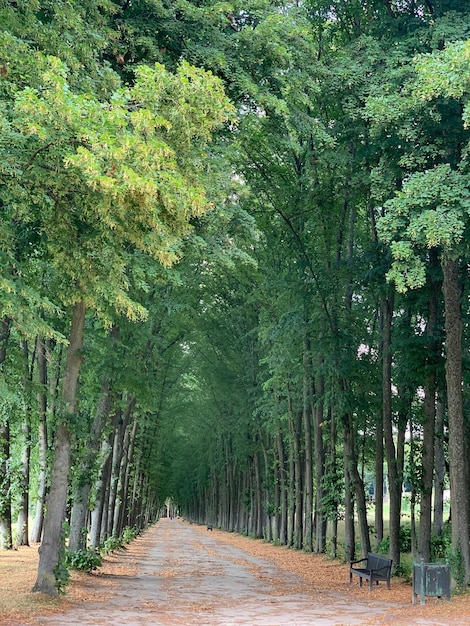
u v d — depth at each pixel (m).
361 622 12.16
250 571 24.75
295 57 17.73
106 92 13.10
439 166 15.53
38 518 33.44
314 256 27.25
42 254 14.81
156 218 10.22
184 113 10.92
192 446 89.62
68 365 15.02
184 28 16.42
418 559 15.81
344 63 20.23
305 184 26.11
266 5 16.94
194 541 49.94
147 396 19.92
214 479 82.56
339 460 33.62
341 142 22.48
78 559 19.36
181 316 28.94
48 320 17.52
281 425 42.16
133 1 16.20
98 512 24.88
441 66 14.56
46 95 9.58
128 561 27.09
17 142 10.34
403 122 17.44
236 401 52.97
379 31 21.48
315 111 25.27
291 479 41.59
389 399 23.27
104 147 9.30
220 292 41.47
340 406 25.83
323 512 32.38
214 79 11.06
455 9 19.41
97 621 11.31
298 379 34.41
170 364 41.03
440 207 14.98
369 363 26.92
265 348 42.34
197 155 12.48
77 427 14.75
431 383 20.77
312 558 31.92
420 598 15.30
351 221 27.83
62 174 10.93
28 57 10.75
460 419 17.84
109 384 20.41
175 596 16.03
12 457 34.12
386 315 23.70
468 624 11.93
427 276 21.27
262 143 21.61
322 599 16.31
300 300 26.83
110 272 11.90
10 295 10.61
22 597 13.13
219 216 16.11
